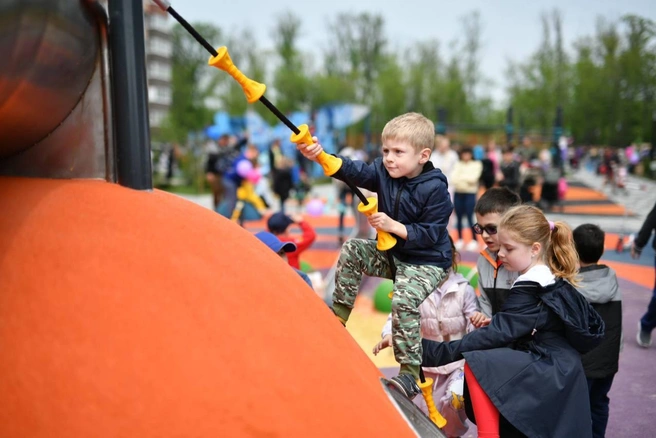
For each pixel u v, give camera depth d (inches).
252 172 516.7
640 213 639.8
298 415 66.6
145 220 73.0
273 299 74.7
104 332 64.0
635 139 1294.3
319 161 94.0
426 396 101.7
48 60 65.9
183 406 62.6
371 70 1893.5
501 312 103.7
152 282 67.8
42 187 74.0
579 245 146.2
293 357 70.3
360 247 104.6
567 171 1321.4
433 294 129.3
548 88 1533.0
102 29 75.1
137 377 62.7
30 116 69.7
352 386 74.2
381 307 274.8
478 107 1796.3
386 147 100.3
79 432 60.8
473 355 99.1
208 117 1638.8
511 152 512.1
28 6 60.5
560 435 97.3
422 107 1708.9
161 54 2496.3
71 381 62.2
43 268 67.0
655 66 1213.7
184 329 66.1
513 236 103.2
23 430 61.1
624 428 164.2
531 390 97.4
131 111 77.0
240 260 76.6
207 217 82.0
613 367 143.0
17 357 63.2
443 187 101.0
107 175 77.9
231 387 64.7
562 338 103.7
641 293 311.1
